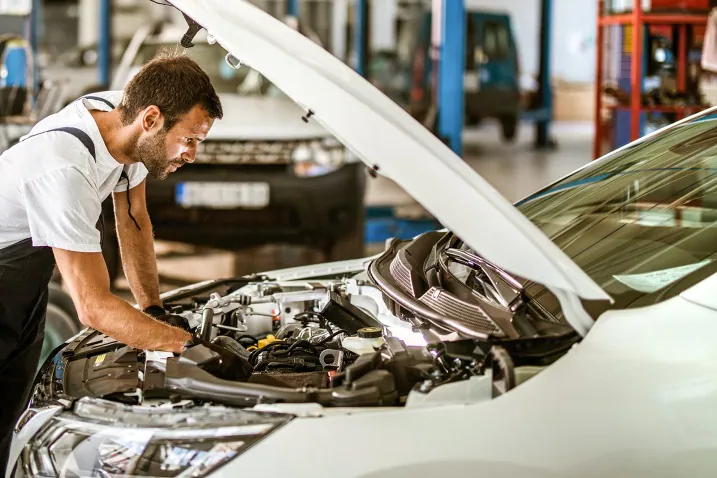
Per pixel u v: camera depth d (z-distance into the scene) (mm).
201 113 2375
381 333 2408
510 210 1941
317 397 1979
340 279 3051
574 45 21547
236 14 2049
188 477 1887
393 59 18062
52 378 2305
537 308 2295
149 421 1969
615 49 6828
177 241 5707
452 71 7488
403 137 1938
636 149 3004
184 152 2428
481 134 18094
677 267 2242
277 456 1854
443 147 1983
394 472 1833
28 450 2082
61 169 2332
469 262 2482
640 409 1900
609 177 2852
